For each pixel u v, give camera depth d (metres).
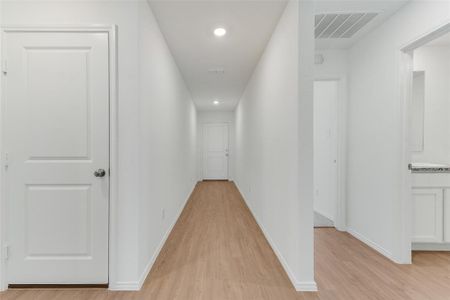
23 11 1.86
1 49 1.85
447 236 2.46
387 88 2.46
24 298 1.74
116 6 1.86
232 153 7.91
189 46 2.89
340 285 1.91
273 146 2.59
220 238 2.94
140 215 1.91
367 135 2.79
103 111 1.87
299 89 1.82
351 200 3.13
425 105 2.96
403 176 2.28
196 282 1.95
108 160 1.88
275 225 2.51
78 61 1.86
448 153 2.96
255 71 3.66
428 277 2.03
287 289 1.85
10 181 1.86
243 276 2.04
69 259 1.88
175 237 2.97
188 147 5.18
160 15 2.23
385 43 2.50
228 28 2.47
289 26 2.01
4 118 1.85
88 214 1.87
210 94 5.49
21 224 1.86
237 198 5.31
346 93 3.24
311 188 1.83
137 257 1.87
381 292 1.81
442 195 2.47
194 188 6.55
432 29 1.95
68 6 1.86
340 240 2.91
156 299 1.73
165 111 2.77
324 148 3.90
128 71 1.86
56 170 1.87
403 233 2.28
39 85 1.86
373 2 2.18
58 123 1.87
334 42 3.03
